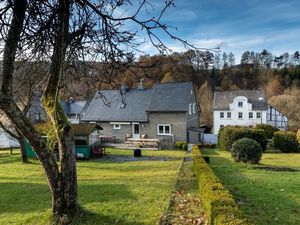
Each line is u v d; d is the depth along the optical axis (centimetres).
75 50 654
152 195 1007
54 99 738
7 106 632
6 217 833
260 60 9025
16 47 608
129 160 2267
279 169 1652
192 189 1100
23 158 2123
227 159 2114
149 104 3591
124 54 612
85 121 3775
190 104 3650
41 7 576
